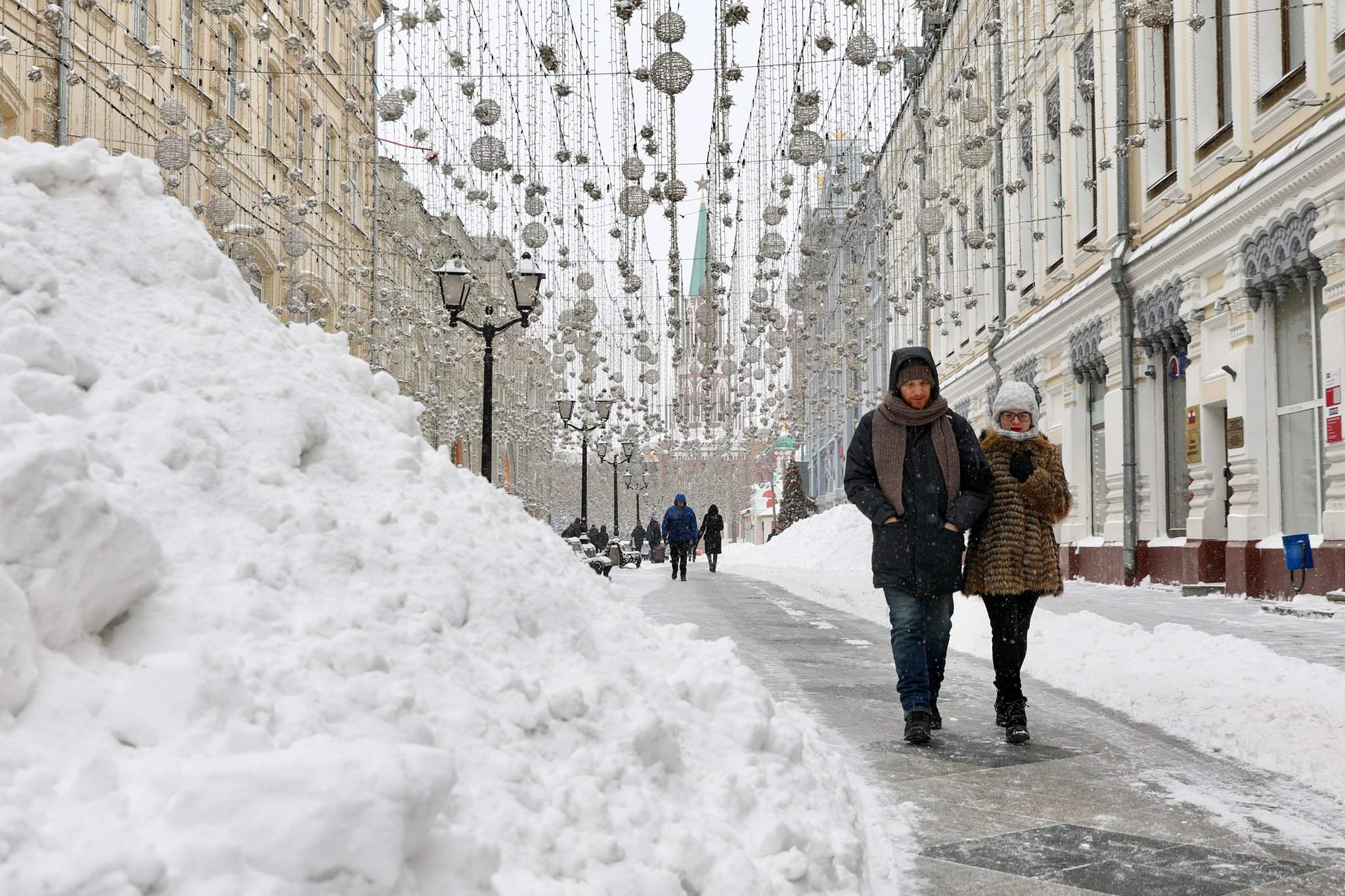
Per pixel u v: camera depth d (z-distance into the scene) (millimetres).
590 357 11250
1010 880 3131
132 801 1838
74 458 2191
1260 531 13711
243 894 1710
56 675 2047
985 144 8453
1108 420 18406
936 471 5168
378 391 4555
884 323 15242
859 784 4250
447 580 3006
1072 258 20031
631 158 7262
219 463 2941
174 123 7906
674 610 13789
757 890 2379
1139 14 7875
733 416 17828
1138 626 8773
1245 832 3627
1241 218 13633
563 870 2236
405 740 2336
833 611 13617
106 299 3393
